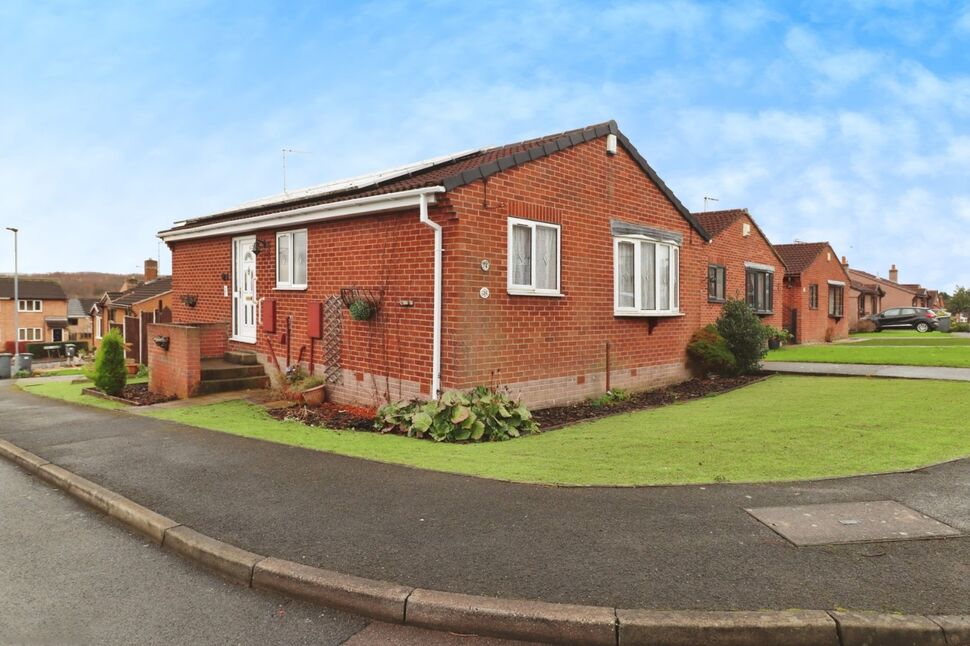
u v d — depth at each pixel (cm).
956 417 855
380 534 470
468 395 884
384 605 375
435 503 536
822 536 445
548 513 505
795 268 2647
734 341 1488
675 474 606
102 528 534
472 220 917
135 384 1370
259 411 1016
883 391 1127
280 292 1232
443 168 1155
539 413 1017
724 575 389
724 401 1105
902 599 356
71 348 4628
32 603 398
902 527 459
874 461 635
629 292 1234
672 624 336
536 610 352
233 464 675
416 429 825
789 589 369
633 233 1226
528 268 1015
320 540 461
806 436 758
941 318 3694
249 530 485
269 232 1258
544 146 1025
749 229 2192
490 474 621
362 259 1045
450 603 364
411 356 965
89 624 371
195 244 1519
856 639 330
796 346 2361
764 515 488
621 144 1200
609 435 818
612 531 463
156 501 559
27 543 501
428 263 934
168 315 1716
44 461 711
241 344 1352
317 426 907
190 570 448
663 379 1334
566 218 1079
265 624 371
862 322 3747
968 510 492
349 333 1073
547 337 1046
